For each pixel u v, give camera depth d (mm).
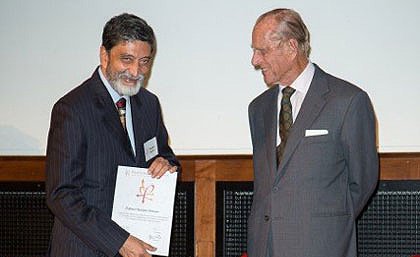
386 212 3205
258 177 2580
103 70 2459
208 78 3463
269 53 2473
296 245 2402
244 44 3428
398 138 3307
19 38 3605
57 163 2314
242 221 3328
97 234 2285
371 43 3320
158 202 2447
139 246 2322
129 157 2469
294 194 2422
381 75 3314
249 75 3430
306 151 2426
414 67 3289
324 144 2418
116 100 2480
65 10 3572
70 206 2281
